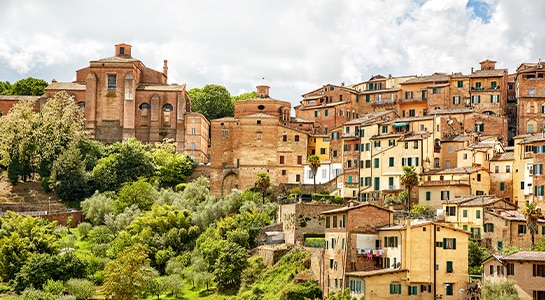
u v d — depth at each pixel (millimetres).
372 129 181250
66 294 150375
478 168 163625
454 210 149375
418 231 119000
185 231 173500
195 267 157625
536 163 153500
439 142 176250
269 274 143250
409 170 161000
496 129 191750
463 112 192250
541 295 110750
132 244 168875
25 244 163500
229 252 149125
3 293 153500
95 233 180375
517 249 133625
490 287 110062
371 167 178875
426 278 118312
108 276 146875
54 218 193875
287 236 156500
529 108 195750
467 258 120938
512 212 145250
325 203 159875
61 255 161250
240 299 137625
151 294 152500
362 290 116562
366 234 125000
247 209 172250
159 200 193125
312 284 131250
